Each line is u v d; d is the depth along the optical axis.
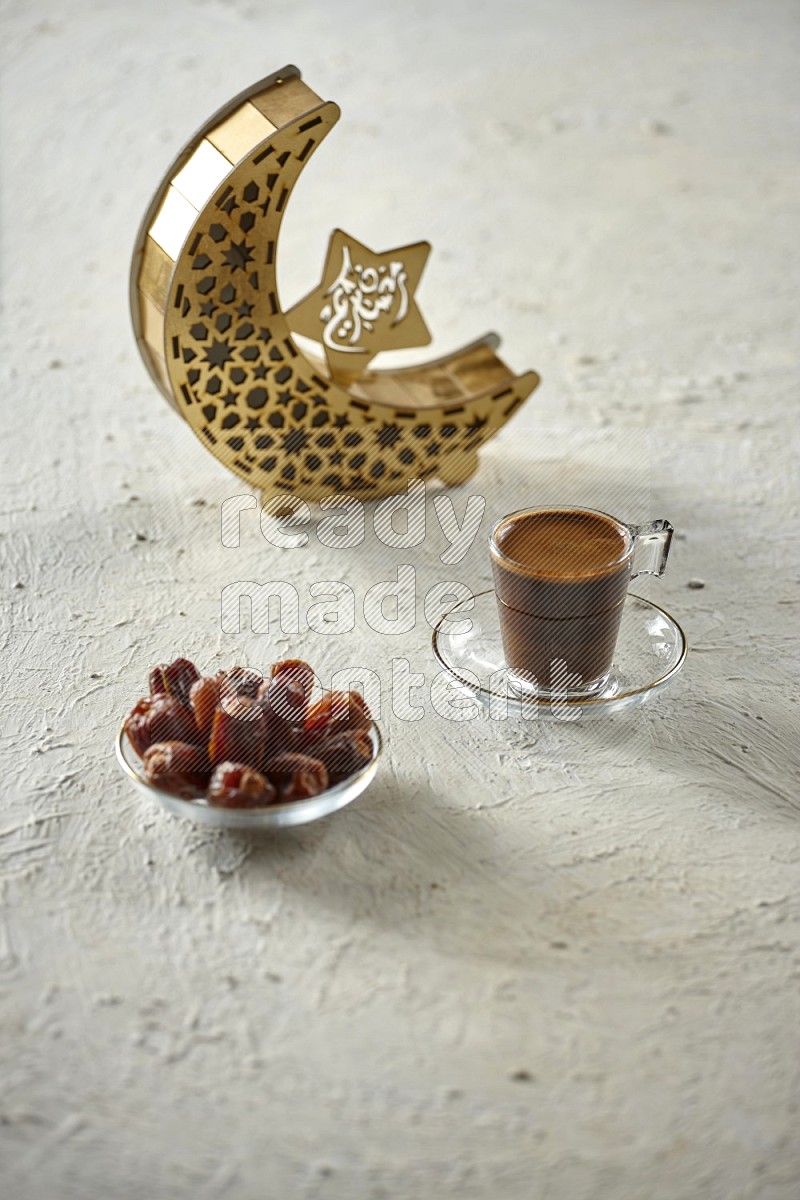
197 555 0.99
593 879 0.76
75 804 0.79
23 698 0.86
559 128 1.77
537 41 2.07
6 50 2.00
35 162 1.68
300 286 1.37
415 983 0.71
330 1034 0.69
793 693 0.87
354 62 1.99
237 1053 0.68
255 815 0.74
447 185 1.61
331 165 1.67
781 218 1.49
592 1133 0.66
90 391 1.19
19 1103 0.67
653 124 1.77
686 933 0.73
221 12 2.17
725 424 1.14
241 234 0.92
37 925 0.73
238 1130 0.66
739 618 0.93
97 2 2.19
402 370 1.05
